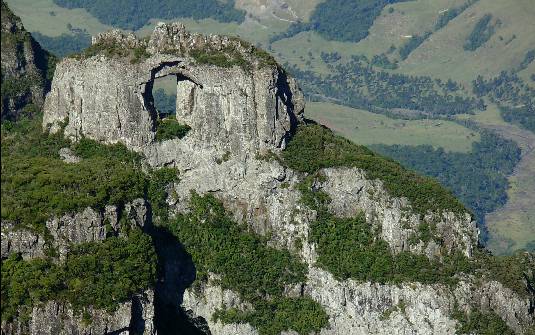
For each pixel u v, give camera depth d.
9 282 198.12
